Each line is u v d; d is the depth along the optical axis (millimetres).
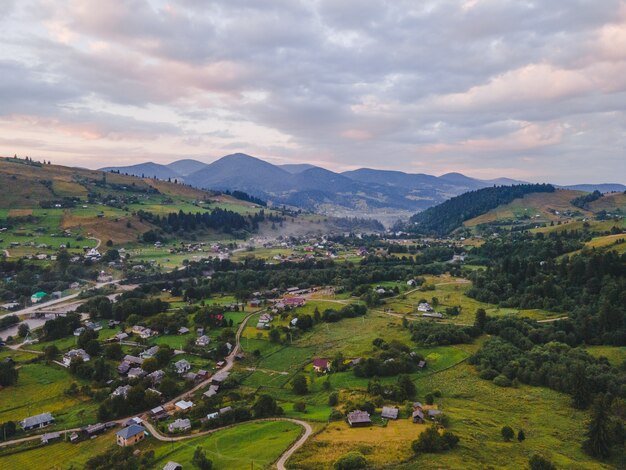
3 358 179500
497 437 107250
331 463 90250
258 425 118000
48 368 169000
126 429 118375
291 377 160875
